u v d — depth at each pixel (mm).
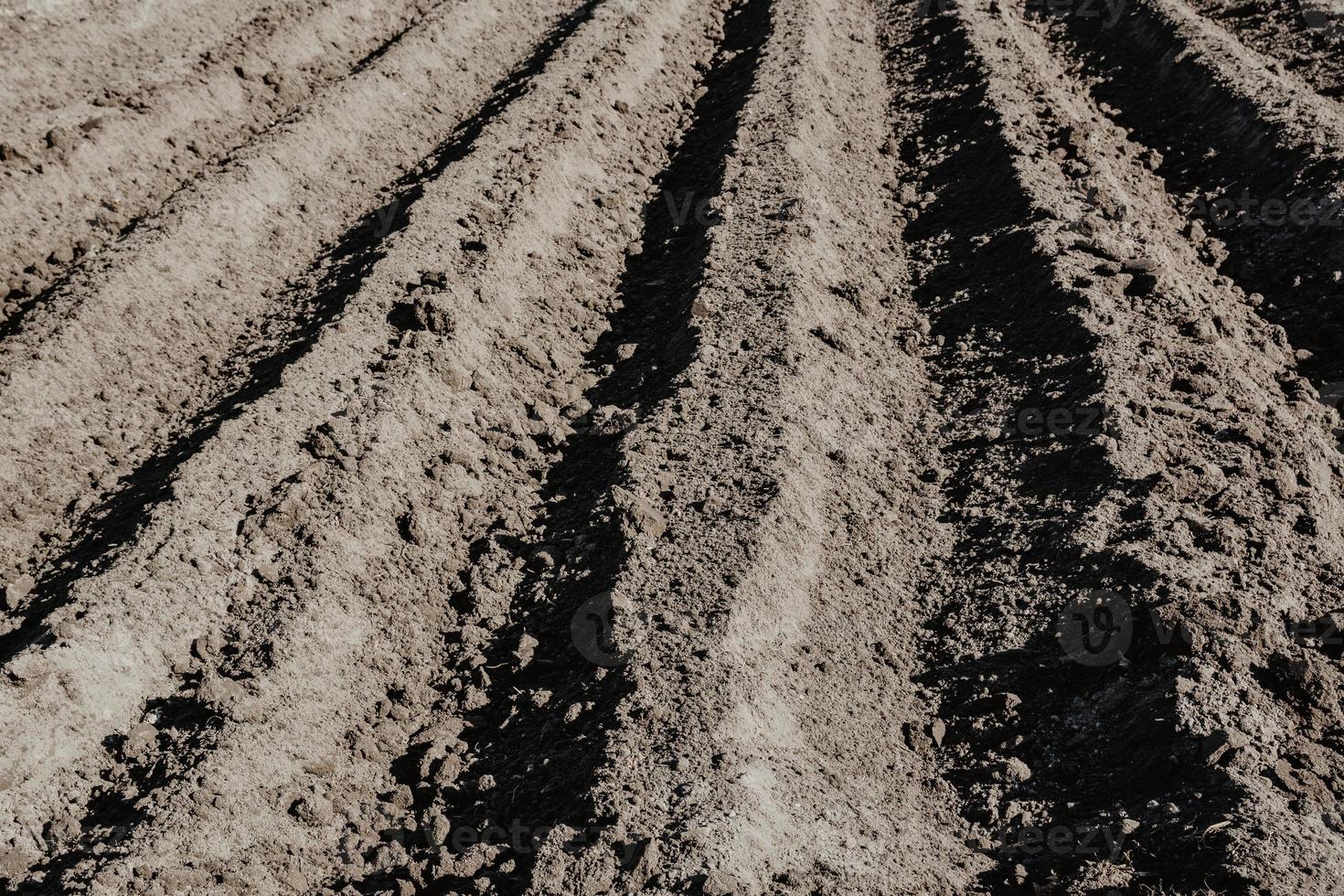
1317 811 4785
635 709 5320
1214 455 6676
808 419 7266
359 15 13789
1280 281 8844
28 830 5188
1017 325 8234
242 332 8859
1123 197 9297
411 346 7859
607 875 4586
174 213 9562
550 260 9242
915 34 13453
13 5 12352
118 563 6207
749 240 9031
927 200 10141
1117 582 5875
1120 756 5254
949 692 5809
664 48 13086
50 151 10156
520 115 10828
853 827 4992
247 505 6652
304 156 10695
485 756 5539
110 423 7898
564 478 7312
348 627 6188
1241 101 10578
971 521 6828
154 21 13016
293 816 5285
